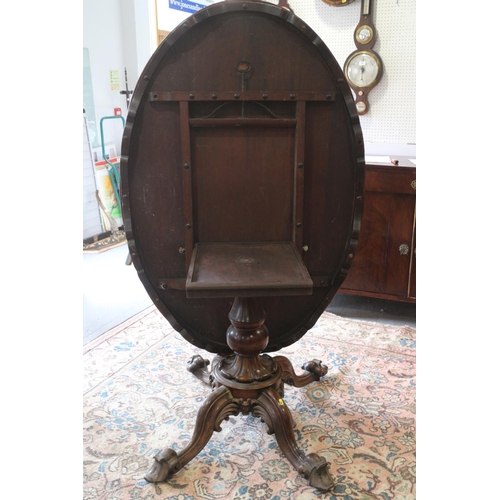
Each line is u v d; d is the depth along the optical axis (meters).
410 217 2.51
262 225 1.54
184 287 1.62
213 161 1.49
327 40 2.80
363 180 1.53
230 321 1.69
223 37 1.40
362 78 2.73
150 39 4.75
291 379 1.92
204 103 1.45
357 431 1.78
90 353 2.32
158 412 1.89
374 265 2.63
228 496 1.51
